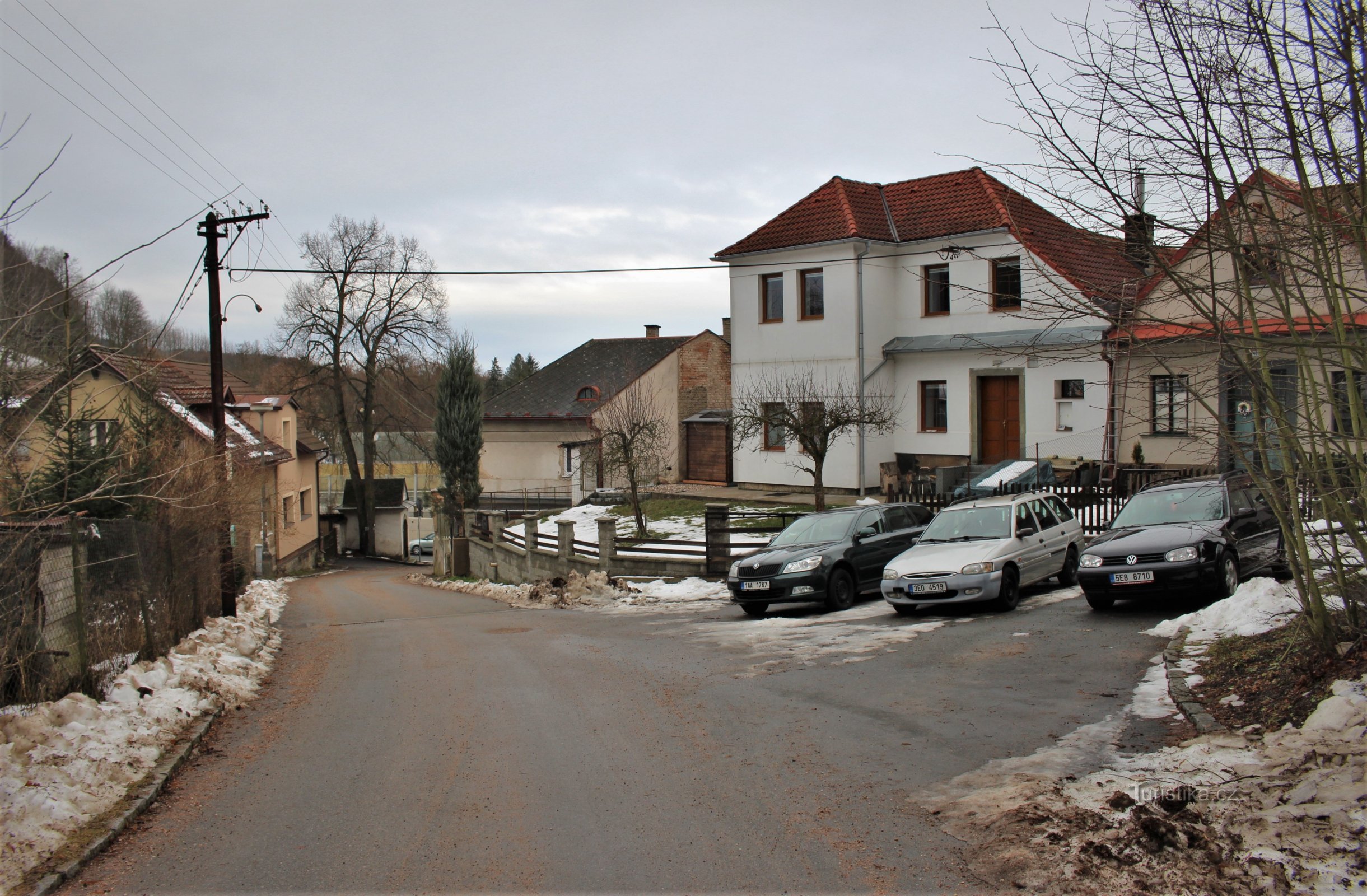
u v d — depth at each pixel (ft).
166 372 50.55
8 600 24.41
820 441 82.79
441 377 146.10
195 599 46.03
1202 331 20.98
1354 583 22.77
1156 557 39.22
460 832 19.33
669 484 119.44
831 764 22.58
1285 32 18.21
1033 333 84.02
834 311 94.63
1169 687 26.73
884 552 54.70
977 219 89.81
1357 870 14.24
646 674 35.50
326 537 180.86
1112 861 15.97
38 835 18.99
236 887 17.08
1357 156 18.06
